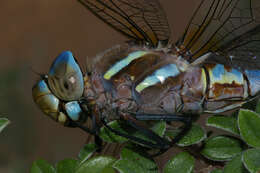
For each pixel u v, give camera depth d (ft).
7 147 0.61
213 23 0.36
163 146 0.34
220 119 0.34
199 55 0.36
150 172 0.33
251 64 0.36
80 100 0.35
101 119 0.35
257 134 0.33
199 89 0.36
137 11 0.36
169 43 0.36
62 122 0.36
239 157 0.33
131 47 0.36
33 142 0.61
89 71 0.35
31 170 0.33
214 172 0.33
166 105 0.36
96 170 0.33
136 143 0.34
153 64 0.35
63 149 0.62
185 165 0.33
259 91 0.36
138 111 0.36
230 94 0.36
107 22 0.37
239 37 0.36
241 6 0.36
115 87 0.35
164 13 0.36
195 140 0.34
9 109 0.62
